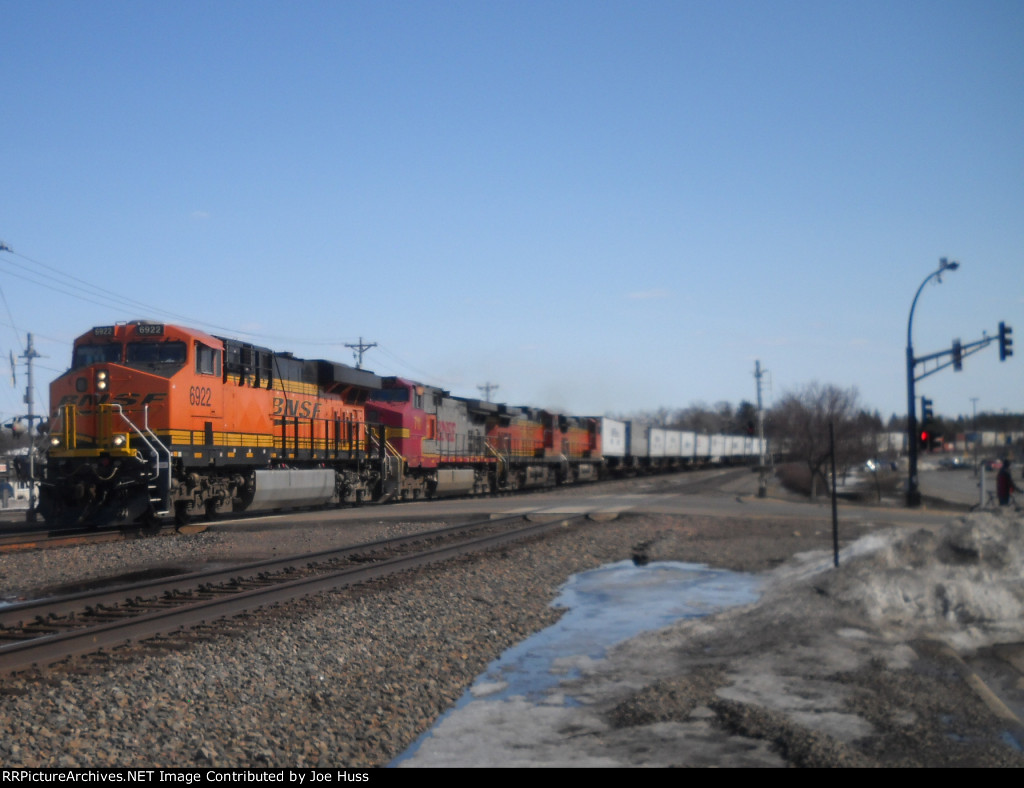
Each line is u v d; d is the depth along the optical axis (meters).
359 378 30.56
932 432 33.12
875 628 10.92
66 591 14.07
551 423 53.09
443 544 20.66
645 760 6.94
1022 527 13.41
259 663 9.47
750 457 119.31
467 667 10.23
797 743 6.93
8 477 24.72
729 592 15.48
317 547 20.05
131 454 20.06
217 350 22.31
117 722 7.49
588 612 13.91
